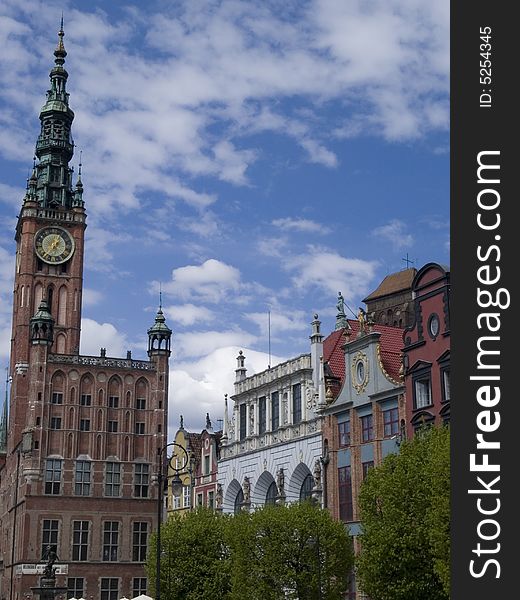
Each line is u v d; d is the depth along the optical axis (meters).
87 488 108.31
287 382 79.06
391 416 64.06
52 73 133.50
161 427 112.88
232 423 88.50
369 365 66.88
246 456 84.25
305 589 57.75
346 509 67.88
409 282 103.69
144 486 110.81
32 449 107.00
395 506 47.06
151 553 75.25
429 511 42.94
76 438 109.31
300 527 58.50
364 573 48.09
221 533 74.12
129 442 111.50
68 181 129.25
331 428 70.88
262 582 59.22
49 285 123.31
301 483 76.00
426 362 59.34
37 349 109.94
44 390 109.12
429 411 58.66
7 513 119.50
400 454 49.72
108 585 106.25
